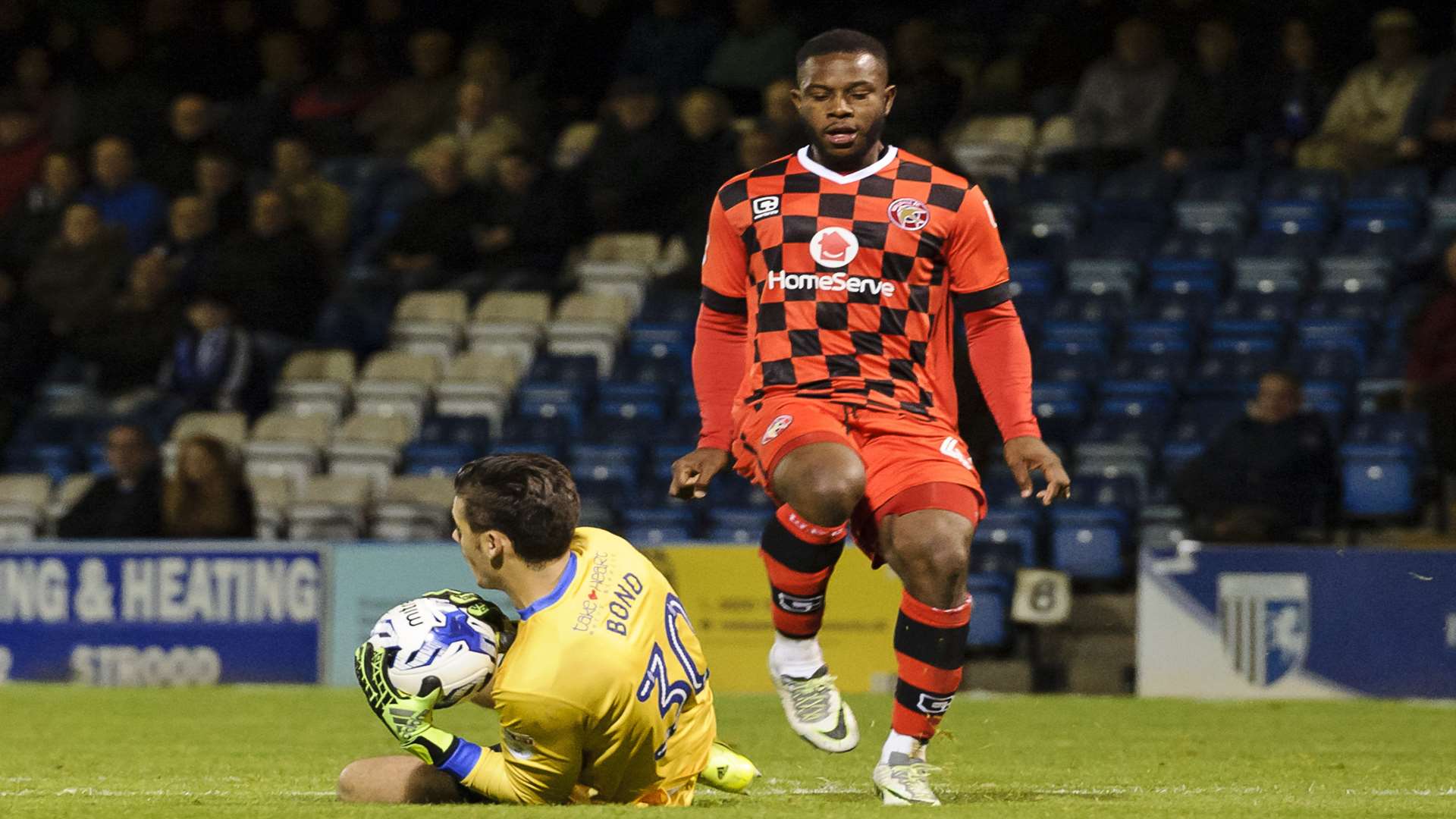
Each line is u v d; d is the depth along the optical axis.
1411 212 41.78
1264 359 38.81
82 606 33.94
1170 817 13.52
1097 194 44.66
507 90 52.12
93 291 47.47
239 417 42.00
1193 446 37.25
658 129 46.69
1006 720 25.52
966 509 14.35
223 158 48.03
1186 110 45.25
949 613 14.16
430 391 42.84
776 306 14.99
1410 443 35.81
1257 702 28.75
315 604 32.88
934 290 15.01
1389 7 49.53
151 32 56.16
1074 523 33.88
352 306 45.62
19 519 40.28
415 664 13.33
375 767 14.04
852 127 14.84
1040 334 40.59
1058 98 48.78
